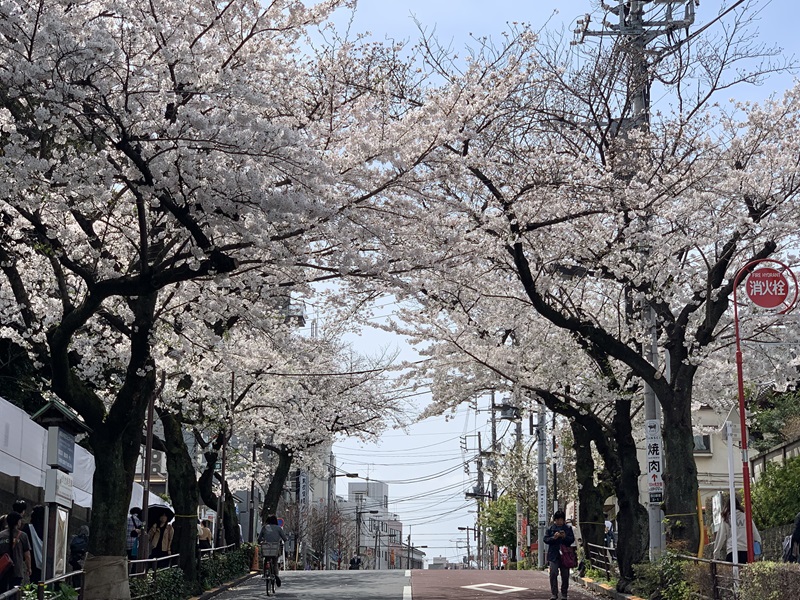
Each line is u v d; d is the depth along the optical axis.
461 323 19.17
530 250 16.45
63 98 10.70
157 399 19.69
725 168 16.00
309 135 12.57
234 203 11.43
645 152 16.11
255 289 14.27
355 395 30.92
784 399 28.67
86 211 13.21
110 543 13.58
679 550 15.47
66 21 10.77
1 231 14.85
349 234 12.75
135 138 10.90
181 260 13.95
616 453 21.42
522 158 15.27
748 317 17.56
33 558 12.47
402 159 12.33
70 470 11.62
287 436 29.84
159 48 11.09
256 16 12.25
